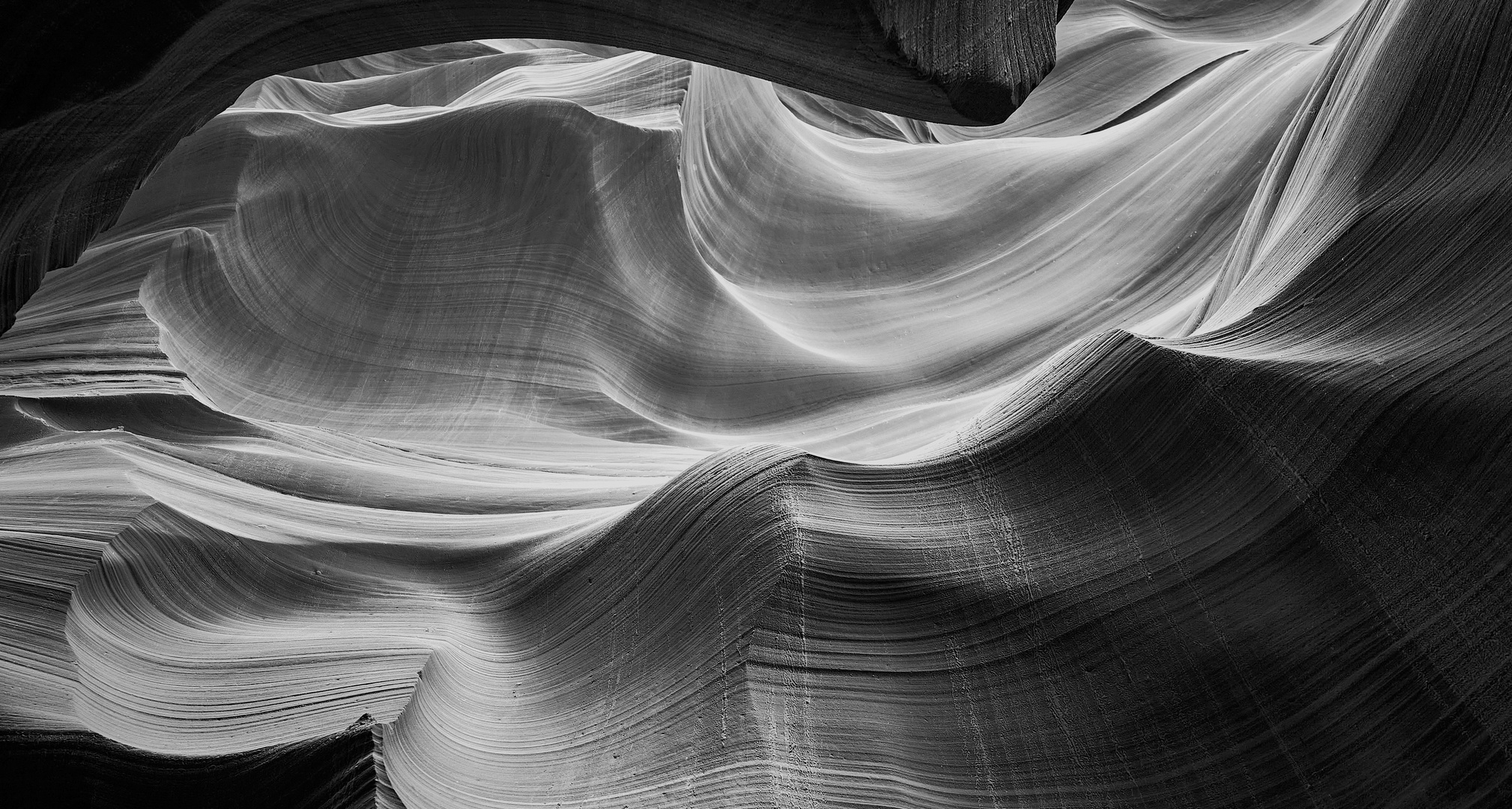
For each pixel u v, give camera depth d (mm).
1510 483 4059
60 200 3799
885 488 5012
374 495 7453
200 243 10836
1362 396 4512
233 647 5156
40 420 8055
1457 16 5273
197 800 4094
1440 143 5145
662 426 10984
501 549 6152
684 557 5078
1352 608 4160
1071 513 4777
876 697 4359
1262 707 4102
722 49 3600
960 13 3252
